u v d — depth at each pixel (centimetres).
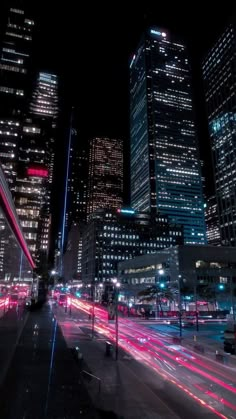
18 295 5356
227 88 19350
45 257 19462
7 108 16425
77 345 2833
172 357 2608
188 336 3934
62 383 1508
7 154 15775
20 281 5581
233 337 2834
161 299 7662
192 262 8362
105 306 9519
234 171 17900
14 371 1705
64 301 8400
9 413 1141
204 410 1447
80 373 1691
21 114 16725
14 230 3575
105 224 18038
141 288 10306
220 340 3612
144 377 1962
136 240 18338
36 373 1675
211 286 8294
